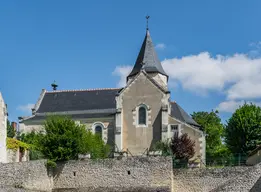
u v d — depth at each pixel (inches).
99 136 1780.3
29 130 1930.4
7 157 1392.7
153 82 1776.6
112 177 1453.0
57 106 2023.9
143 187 1429.6
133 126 1754.4
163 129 1718.8
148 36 1995.6
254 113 1802.4
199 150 1726.1
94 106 1984.5
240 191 1300.4
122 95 1785.2
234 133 1798.7
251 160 1526.8
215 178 1428.4
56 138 1483.8
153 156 1454.2
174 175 1459.2
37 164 1359.5
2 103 1346.0
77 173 1466.5
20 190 1177.4
